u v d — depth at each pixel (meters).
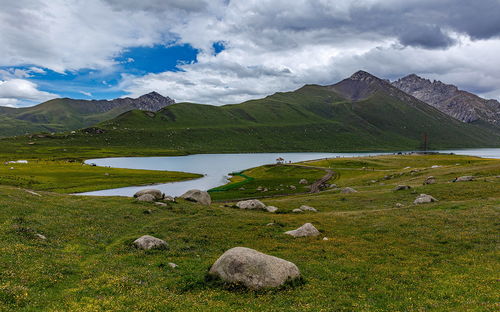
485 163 105.44
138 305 16.14
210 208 53.81
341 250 29.91
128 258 25.12
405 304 17.42
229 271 20.06
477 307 15.70
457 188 62.28
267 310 16.41
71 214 39.53
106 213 42.50
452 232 34.12
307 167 186.88
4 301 15.23
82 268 22.17
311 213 54.69
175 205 53.12
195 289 19.50
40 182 118.25
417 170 110.25
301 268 24.47
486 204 45.03
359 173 148.12
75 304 15.67
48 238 28.66
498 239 30.25
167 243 30.50
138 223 39.38
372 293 19.56
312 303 17.55
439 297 18.41
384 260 26.84
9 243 24.45
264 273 19.84
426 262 25.67
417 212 45.53
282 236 35.62
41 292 17.11
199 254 28.17
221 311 16.11
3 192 45.53
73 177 138.88
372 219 44.25
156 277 21.23
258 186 128.00
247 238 34.78
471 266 23.91
